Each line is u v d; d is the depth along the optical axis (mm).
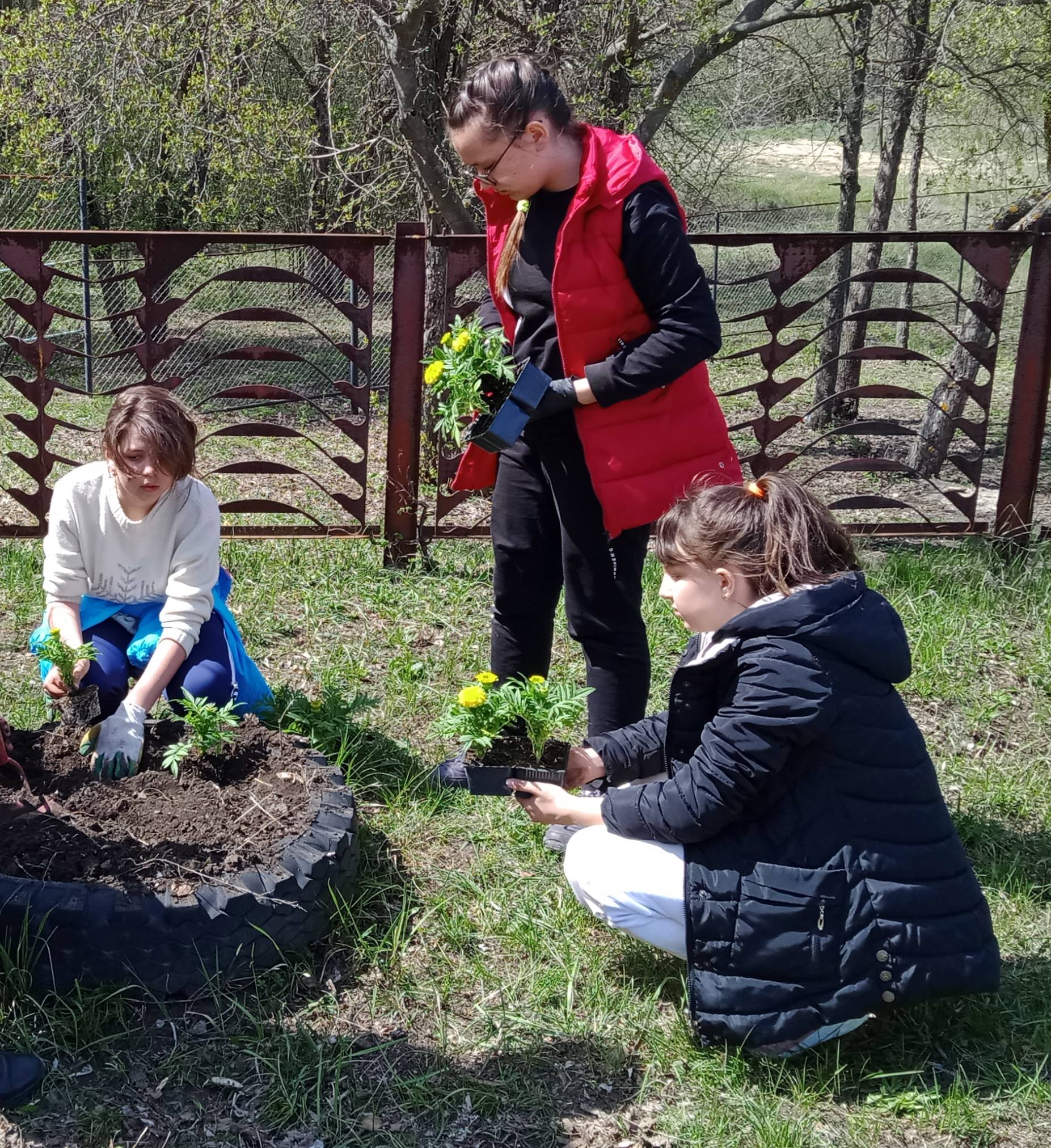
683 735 2385
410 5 5676
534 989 2492
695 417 2795
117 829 2568
